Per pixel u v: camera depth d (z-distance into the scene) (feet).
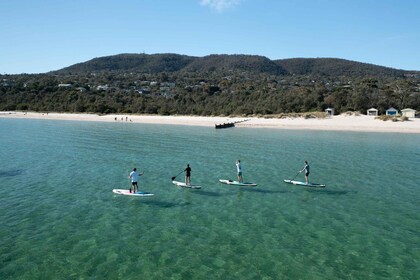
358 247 66.85
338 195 101.04
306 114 389.60
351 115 372.79
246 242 68.39
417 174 126.72
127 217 81.30
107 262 59.98
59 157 154.20
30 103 538.47
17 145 189.67
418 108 425.69
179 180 115.96
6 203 89.71
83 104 515.91
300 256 62.85
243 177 120.78
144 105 505.25
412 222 80.12
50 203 90.43
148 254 63.00
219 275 56.18
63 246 65.77
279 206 90.63
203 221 79.36
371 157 159.53
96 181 113.19
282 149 180.86
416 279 55.83
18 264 58.90
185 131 275.59
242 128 298.56
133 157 156.56
